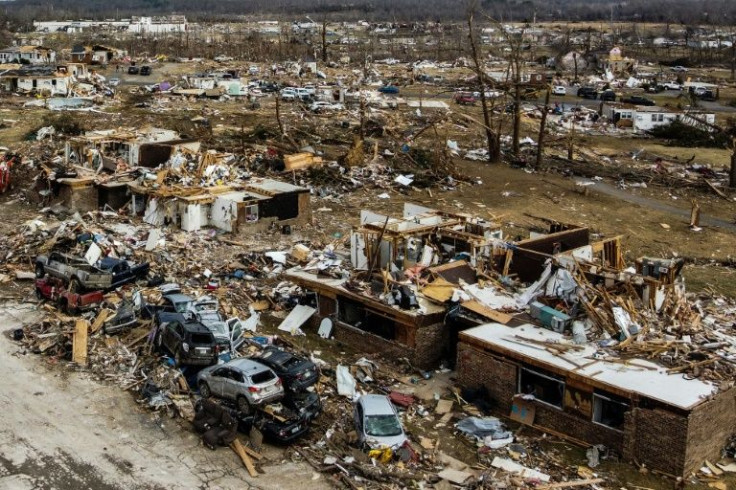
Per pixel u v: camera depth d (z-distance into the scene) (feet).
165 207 182.39
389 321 123.54
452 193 236.43
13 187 213.25
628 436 94.99
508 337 110.32
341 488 88.53
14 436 96.78
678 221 222.48
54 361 116.37
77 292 134.00
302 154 240.73
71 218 186.09
